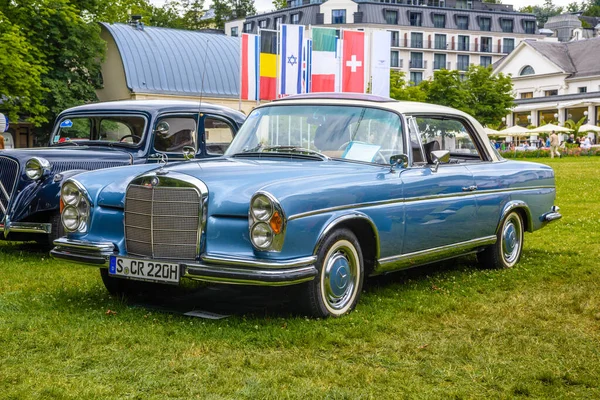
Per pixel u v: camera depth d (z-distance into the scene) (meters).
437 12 98.50
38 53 28.39
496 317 5.05
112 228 5.19
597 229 9.55
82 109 8.55
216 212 4.69
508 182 6.81
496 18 101.75
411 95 49.94
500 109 53.91
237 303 5.41
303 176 4.93
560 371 3.89
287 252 4.56
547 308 5.28
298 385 3.68
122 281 5.65
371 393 3.57
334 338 4.45
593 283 6.17
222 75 32.69
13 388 3.57
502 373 3.87
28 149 7.96
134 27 33.34
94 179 5.39
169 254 4.82
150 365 3.95
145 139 8.03
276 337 4.46
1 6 28.05
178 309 5.22
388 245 5.36
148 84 30.89
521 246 7.20
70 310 5.16
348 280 5.10
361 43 18.69
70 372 3.84
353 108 5.83
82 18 31.47
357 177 5.15
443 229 5.93
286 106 6.03
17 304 5.24
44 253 7.99
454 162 6.33
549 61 77.25
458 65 100.12
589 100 64.94
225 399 3.47
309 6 96.31
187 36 33.94
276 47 17.86
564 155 43.34
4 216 7.52
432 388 3.67
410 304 5.39
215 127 8.54
